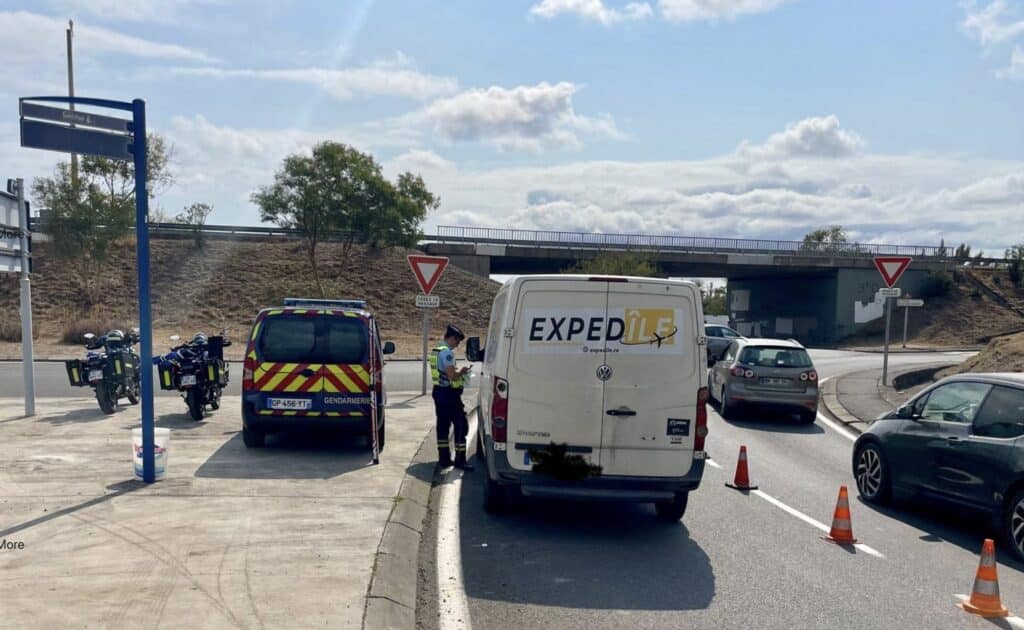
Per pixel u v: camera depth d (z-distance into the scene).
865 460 10.07
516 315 8.09
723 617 5.82
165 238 52.56
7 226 12.42
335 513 7.55
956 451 8.43
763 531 8.38
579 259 55.19
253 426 10.73
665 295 8.14
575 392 8.03
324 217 47.88
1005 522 7.73
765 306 76.56
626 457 8.07
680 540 7.97
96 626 4.80
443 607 5.87
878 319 65.81
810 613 5.95
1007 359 20.92
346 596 5.43
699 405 8.11
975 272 69.44
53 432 11.47
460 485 9.90
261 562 6.06
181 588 5.47
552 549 7.48
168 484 8.48
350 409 10.77
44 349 29.38
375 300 49.41
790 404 17.17
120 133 8.11
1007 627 5.80
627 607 5.98
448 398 10.70
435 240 57.03
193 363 13.08
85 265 44.56
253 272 50.19
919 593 6.50
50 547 6.29
